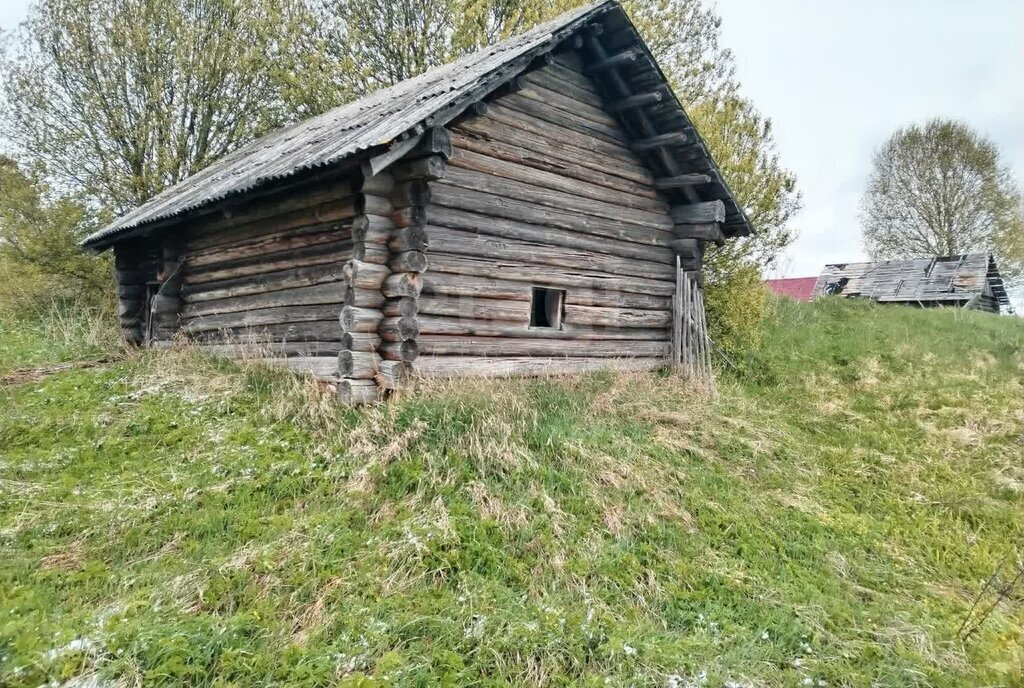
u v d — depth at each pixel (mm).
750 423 8547
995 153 32219
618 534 5355
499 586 4512
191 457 5957
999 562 6121
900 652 4363
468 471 5688
